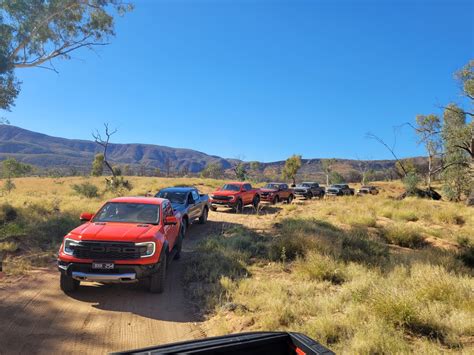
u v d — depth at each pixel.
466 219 18.31
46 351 4.21
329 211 19.33
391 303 5.00
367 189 44.84
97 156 78.00
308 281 7.14
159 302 6.03
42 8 15.62
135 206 7.66
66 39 17.66
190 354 2.07
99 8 17.55
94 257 5.92
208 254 9.25
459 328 4.64
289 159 75.31
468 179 30.22
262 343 2.32
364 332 4.36
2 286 6.48
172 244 7.82
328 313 5.10
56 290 6.45
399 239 12.64
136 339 4.64
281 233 12.18
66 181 56.34
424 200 26.94
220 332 4.76
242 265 8.20
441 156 31.55
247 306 5.64
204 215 15.62
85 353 4.21
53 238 10.39
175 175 100.38
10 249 8.94
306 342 2.27
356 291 5.94
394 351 3.98
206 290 6.60
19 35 15.36
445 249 10.91
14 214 13.23
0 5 14.85
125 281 5.90
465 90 25.17
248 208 22.84
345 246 10.33
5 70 14.91
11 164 49.44
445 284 6.16
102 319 5.24
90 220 7.28
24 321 5.02
